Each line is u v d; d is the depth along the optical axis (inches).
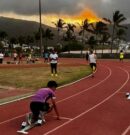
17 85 864.9
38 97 440.1
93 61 1086.4
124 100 659.4
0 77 1035.3
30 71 1240.8
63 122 473.1
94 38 4116.6
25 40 6230.3
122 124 472.4
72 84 893.8
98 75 1146.7
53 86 454.6
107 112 548.7
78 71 1245.7
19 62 1731.1
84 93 744.3
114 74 1190.9
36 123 446.0
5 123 465.7
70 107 583.5
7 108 570.9
